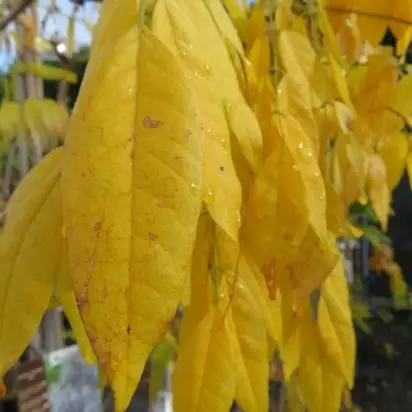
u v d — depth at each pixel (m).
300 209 0.15
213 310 0.16
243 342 0.16
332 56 0.21
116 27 0.12
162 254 0.10
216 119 0.12
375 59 0.28
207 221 0.15
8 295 0.14
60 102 0.49
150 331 0.10
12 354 0.14
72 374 0.54
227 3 0.21
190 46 0.13
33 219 0.14
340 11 0.27
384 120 0.28
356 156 0.22
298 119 0.17
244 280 0.16
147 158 0.11
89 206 0.11
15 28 0.47
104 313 0.10
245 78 0.17
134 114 0.11
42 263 0.14
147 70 0.11
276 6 0.21
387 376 0.92
